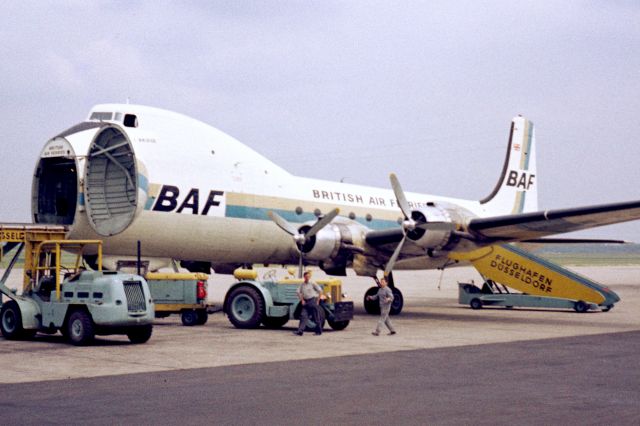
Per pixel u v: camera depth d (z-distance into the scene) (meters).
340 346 14.93
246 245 23.28
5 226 17.22
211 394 9.47
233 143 23.23
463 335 17.34
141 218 20.25
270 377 10.85
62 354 13.51
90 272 15.37
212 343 15.44
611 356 13.35
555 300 25.94
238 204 22.66
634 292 39.53
